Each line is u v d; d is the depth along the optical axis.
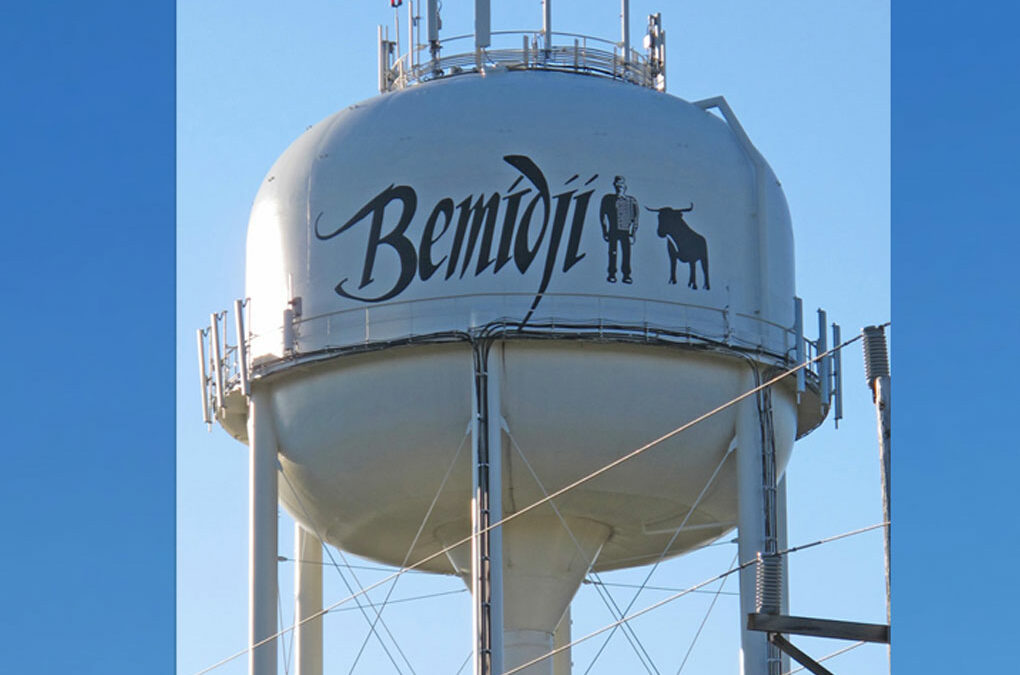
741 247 38.81
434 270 37.38
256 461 38.41
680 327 37.38
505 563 39.75
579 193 37.62
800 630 23.36
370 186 38.31
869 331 24.12
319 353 37.59
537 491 37.94
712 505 38.88
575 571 40.09
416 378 37.03
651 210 37.88
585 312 37.00
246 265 40.00
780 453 39.12
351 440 37.53
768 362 38.34
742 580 37.38
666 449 37.44
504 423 36.75
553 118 38.22
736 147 39.78
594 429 36.94
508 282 37.09
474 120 38.25
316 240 38.53
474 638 35.53
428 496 37.81
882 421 23.64
